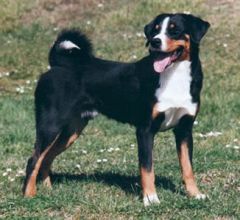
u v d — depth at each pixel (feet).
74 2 70.74
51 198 29.84
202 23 28.89
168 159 37.37
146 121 29.12
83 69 31.22
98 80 30.81
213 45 61.72
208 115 48.93
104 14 68.64
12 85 58.44
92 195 30.71
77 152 39.68
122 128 45.75
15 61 62.80
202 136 42.93
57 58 31.68
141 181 29.07
